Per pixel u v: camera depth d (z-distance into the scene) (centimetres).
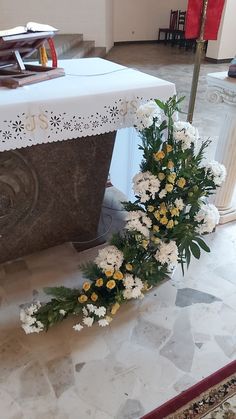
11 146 134
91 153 173
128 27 864
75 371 131
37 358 135
